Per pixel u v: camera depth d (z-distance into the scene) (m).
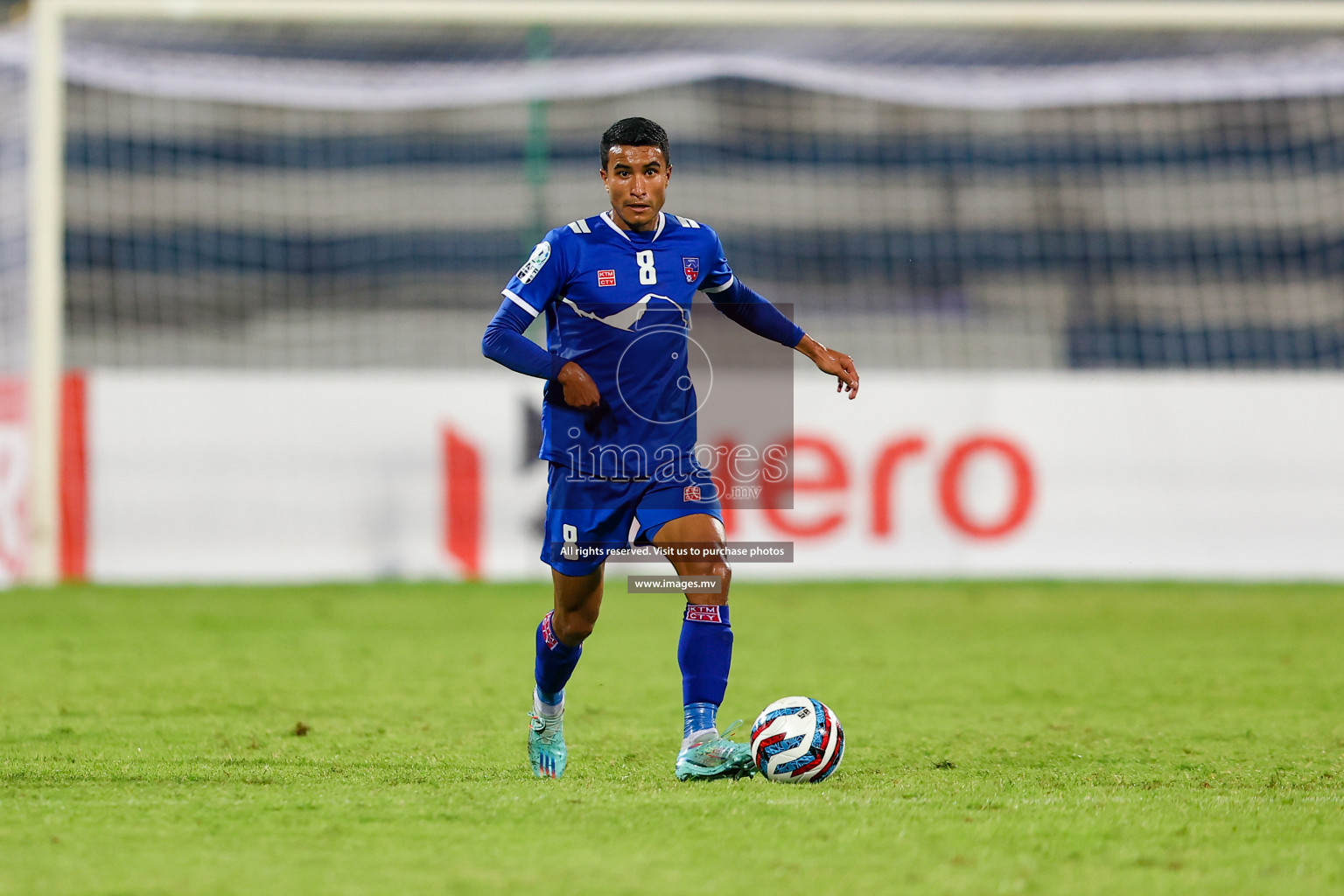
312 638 28.27
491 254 55.12
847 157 55.25
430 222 55.28
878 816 11.70
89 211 51.25
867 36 50.66
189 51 49.41
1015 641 27.75
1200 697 20.77
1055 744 16.69
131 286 51.22
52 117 39.84
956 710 19.53
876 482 39.22
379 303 53.97
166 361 50.62
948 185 54.19
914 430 39.31
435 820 11.58
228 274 52.97
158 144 52.72
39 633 29.02
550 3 43.88
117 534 38.62
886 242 54.62
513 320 13.54
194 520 38.84
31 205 39.38
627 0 43.47
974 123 54.06
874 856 10.41
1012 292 52.81
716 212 55.69
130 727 17.84
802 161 55.50
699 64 49.53
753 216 55.62
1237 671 23.62
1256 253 51.06
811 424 39.03
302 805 12.22
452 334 53.59
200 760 15.31
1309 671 23.61
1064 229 52.69
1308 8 45.34
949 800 12.53
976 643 27.50
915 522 39.31
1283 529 39.66
